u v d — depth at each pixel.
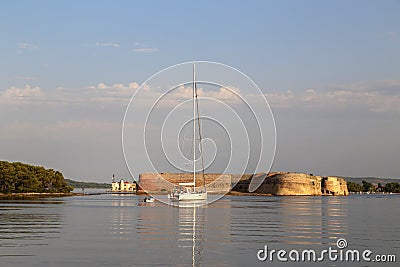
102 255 49.19
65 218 94.06
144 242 58.56
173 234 67.25
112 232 68.94
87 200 199.75
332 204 190.88
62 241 58.62
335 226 81.56
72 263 45.16
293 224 84.94
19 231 69.31
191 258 48.56
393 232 71.69
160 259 47.69
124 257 48.31
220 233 69.12
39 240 59.38
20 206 141.38
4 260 46.22
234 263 46.59
